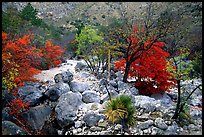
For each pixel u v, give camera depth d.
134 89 18.67
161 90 18.75
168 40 24.80
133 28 20.88
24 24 29.16
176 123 14.33
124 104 14.22
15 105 14.79
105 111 14.81
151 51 18.48
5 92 15.27
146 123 13.95
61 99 15.67
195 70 24.55
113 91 17.59
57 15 70.31
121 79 22.17
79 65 26.94
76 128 14.18
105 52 22.72
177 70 14.76
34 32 31.84
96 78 22.80
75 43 37.25
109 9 68.19
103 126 13.96
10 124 12.81
